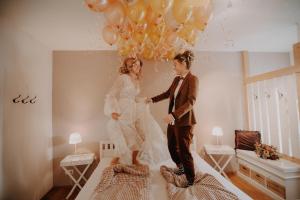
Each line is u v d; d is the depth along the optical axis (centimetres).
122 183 170
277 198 231
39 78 267
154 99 252
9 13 185
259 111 306
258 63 346
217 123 331
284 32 253
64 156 306
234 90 336
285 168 219
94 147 310
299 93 219
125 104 244
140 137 253
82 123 311
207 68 334
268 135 287
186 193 149
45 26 217
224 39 276
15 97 210
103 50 318
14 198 207
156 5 135
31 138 243
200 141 327
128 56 256
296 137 243
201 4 146
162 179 191
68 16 193
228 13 196
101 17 195
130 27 178
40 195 263
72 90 312
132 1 136
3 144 190
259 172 264
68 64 313
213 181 168
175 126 173
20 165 218
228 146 309
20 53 220
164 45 225
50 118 301
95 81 316
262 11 193
